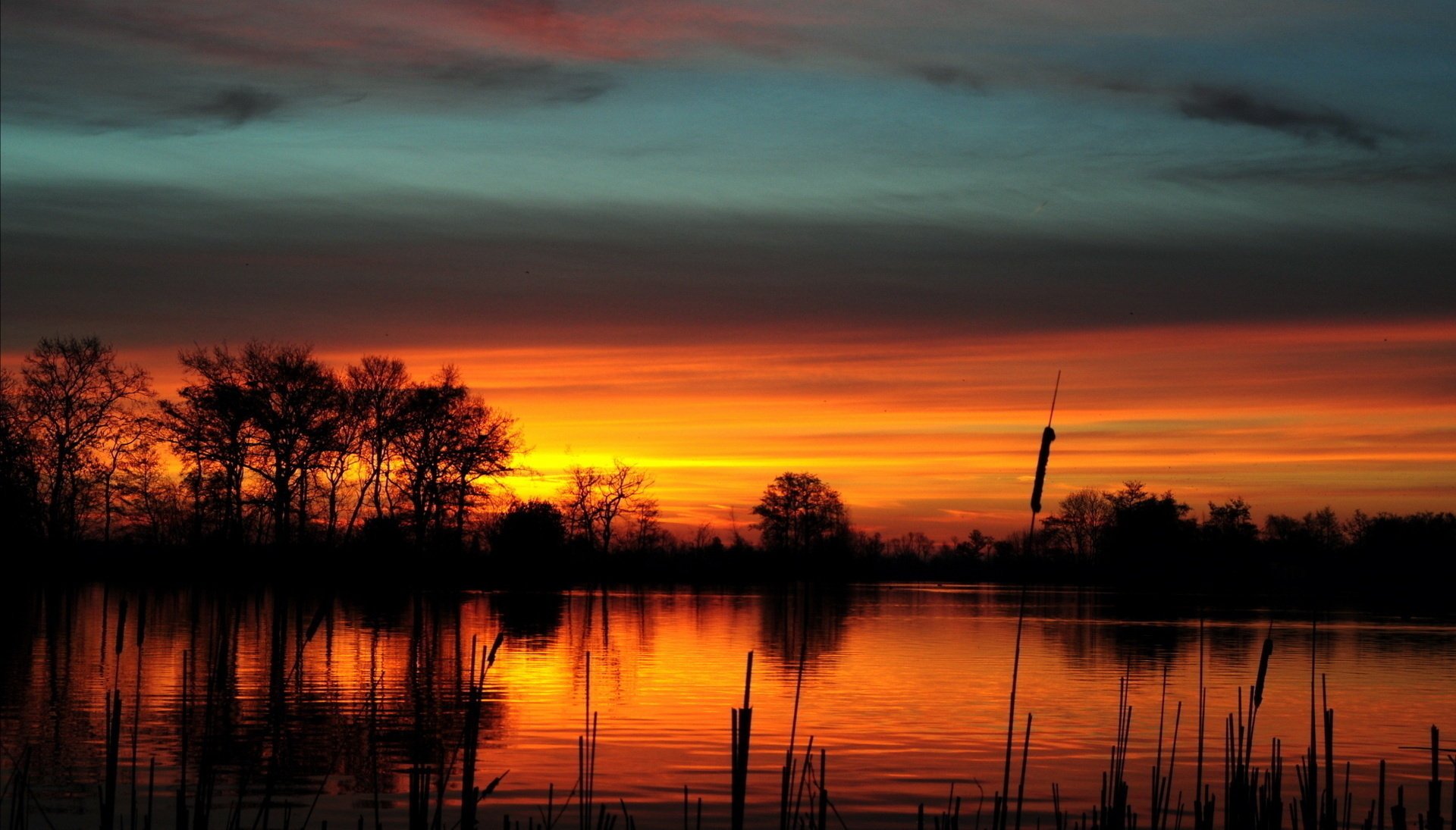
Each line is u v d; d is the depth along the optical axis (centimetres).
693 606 7306
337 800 1591
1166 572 10631
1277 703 2692
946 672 3288
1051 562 12050
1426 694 2862
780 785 1730
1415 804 1602
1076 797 1670
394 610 6047
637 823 1502
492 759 1908
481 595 8150
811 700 2644
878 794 1692
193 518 6300
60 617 4941
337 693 2659
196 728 2130
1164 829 1166
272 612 5441
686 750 1991
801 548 12206
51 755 1847
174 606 5716
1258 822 1077
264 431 6172
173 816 1486
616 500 10606
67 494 6131
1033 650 4081
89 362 6122
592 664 3403
